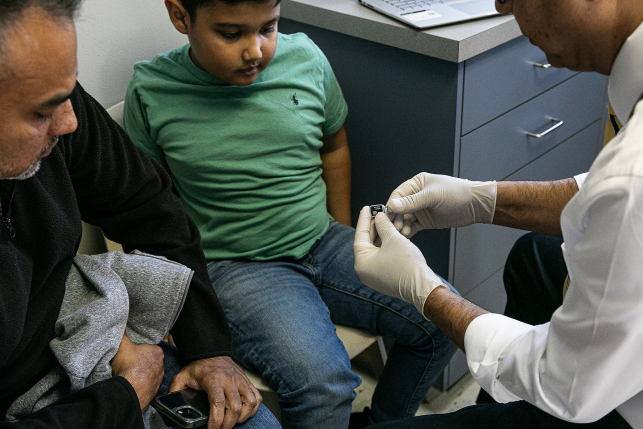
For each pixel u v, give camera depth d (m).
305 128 1.32
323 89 1.37
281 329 1.16
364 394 1.62
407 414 1.37
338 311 1.34
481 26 1.27
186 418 0.91
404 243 1.03
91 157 0.97
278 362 1.13
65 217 0.89
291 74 1.31
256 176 1.29
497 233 1.56
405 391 1.34
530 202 1.12
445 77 1.28
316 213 1.37
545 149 1.60
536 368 0.76
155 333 1.00
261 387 1.16
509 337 0.83
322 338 1.16
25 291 0.83
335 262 1.36
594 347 0.68
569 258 0.73
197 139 1.26
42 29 0.63
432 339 1.26
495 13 1.30
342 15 1.40
